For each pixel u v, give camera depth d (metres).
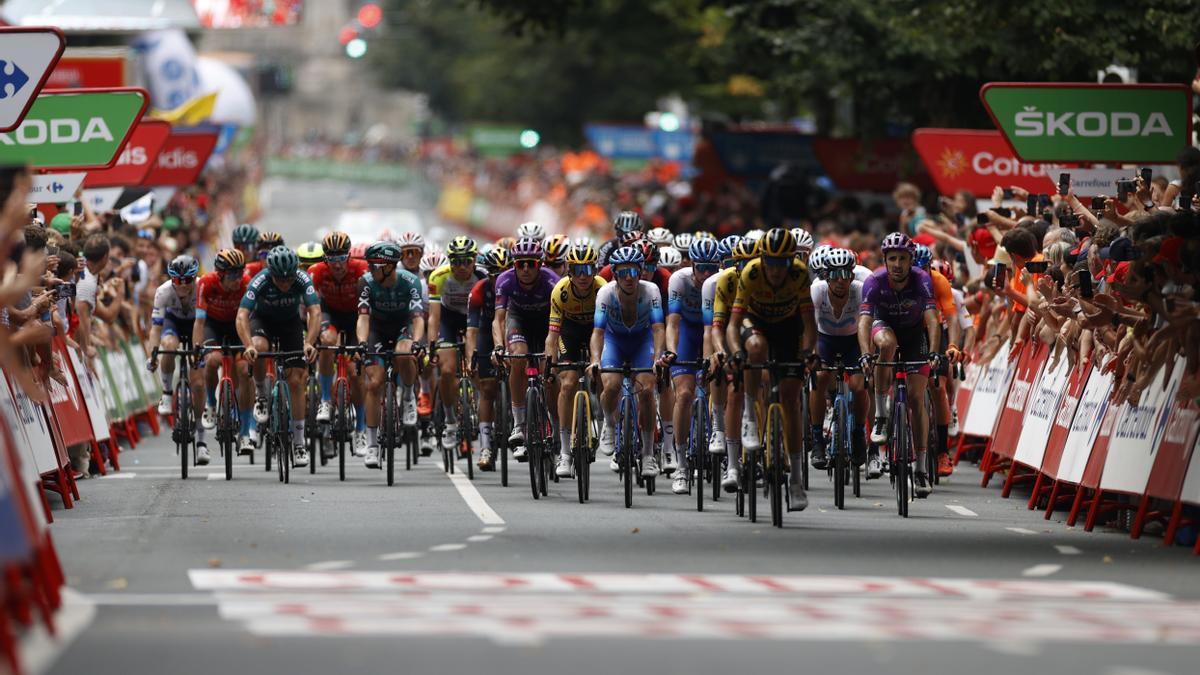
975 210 58.56
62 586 27.17
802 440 39.31
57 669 20.89
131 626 23.66
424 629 23.44
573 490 44.12
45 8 101.19
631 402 40.28
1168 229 33.91
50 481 41.03
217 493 42.50
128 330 61.81
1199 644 22.83
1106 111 53.34
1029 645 22.61
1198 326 33.47
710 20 109.88
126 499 41.09
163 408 48.78
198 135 73.94
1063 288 41.31
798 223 82.31
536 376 42.34
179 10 104.62
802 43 70.94
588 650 21.98
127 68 82.50
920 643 22.66
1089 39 63.28
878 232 72.75
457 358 48.81
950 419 47.00
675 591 27.09
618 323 40.56
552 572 29.09
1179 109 53.38
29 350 39.00
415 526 35.69
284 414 45.28
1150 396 35.72
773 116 120.62
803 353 36.19
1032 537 35.56
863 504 41.91
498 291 42.91
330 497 41.62
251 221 188.62
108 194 64.06
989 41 65.12
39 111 54.56
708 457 42.78
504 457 45.09
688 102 145.75
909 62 70.56
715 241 39.75
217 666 20.97
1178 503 33.72
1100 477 37.31
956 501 43.06
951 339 42.16
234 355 46.47
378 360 46.03
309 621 24.06
